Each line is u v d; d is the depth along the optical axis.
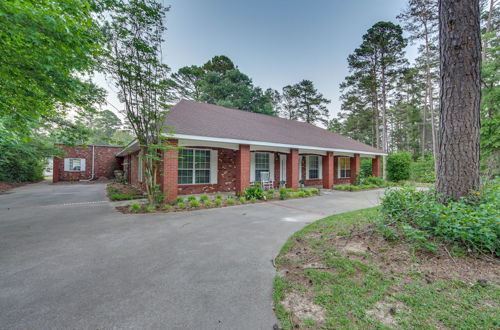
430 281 2.48
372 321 1.92
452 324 1.83
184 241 4.28
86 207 7.58
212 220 5.91
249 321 2.00
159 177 8.60
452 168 3.67
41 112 5.68
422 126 32.25
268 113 24.30
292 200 9.32
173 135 7.54
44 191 12.16
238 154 9.84
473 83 3.58
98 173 19.64
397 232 3.61
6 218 6.06
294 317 2.02
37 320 2.02
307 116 32.88
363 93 23.97
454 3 3.64
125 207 7.54
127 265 3.23
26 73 4.45
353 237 3.97
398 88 25.30
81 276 2.90
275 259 3.40
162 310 2.18
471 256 2.84
